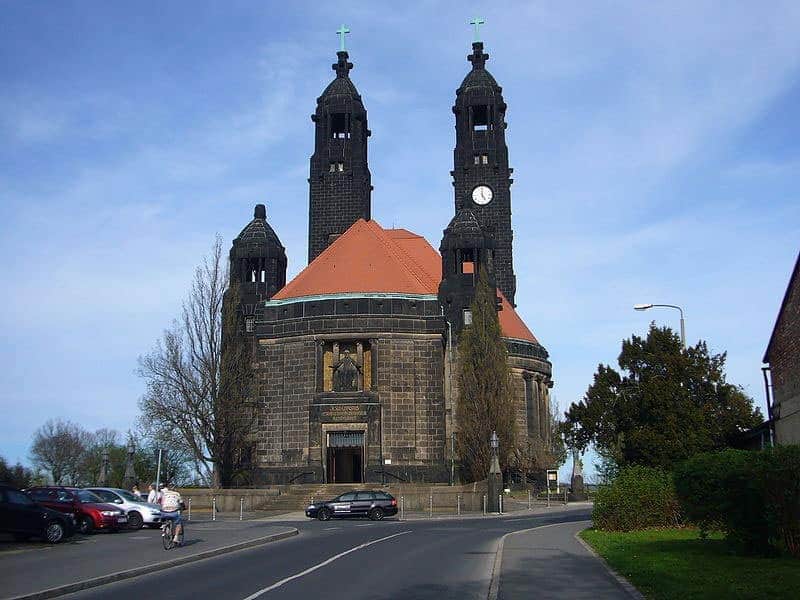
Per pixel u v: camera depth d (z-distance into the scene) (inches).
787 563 884.6
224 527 1663.4
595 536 1302.9
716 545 1081.4
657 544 1118.4
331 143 3511.3
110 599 739.4
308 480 2748.5
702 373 1552.7
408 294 2869.1
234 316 2854.3
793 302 1429.6
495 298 3080.7
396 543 1291.8
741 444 1653.5
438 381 2824.8
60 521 1290.6
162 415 2800.2
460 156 3722.9
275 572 920.9
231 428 2741.1
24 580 838.5
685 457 1493.6
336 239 3339.1
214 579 868.0
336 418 2775.6
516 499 3117.6
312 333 2837.1
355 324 2810.0
